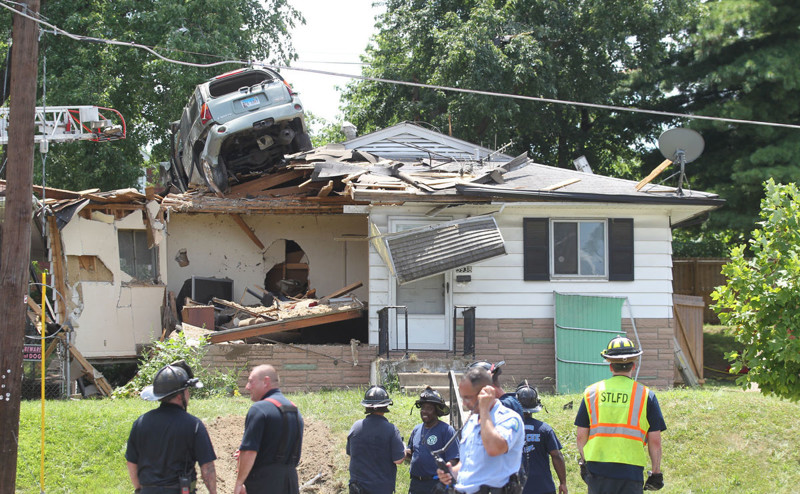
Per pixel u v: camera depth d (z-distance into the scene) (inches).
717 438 424.8
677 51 1031.6
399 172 624.4
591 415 261.9
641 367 610.2
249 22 1124.5
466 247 553.6
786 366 348.5
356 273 730.2
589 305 594.6
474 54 957.8
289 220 727.1
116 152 970.1
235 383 546.3
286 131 664.4
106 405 456.4
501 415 223.9
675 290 1076.5
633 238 616.4
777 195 354.3
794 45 875.4
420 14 1083.3
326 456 393.4
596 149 1127.6
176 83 956.0
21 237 365.7
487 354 603.8
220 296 689.6
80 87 925.2
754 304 354.0
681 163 597.0
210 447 242.7
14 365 358.0
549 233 612.4
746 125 871.7
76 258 597.9
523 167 695.7
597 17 1016.2
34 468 375.9
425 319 598.2
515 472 223.0
